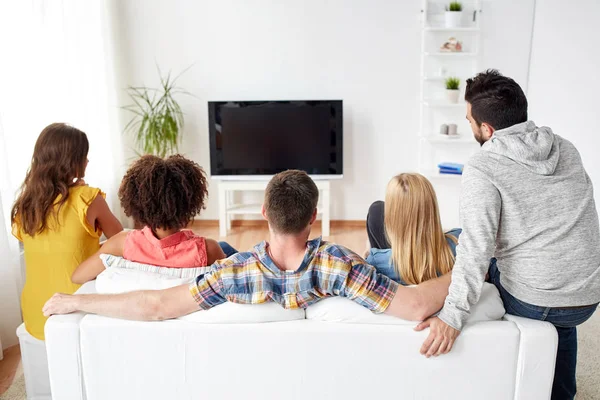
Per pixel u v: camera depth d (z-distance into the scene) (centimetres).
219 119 492
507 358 157
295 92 500
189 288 159
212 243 190
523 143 160
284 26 488
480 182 158
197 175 186
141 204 176
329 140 493
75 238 212
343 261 157
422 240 167
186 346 161
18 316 292
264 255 158
